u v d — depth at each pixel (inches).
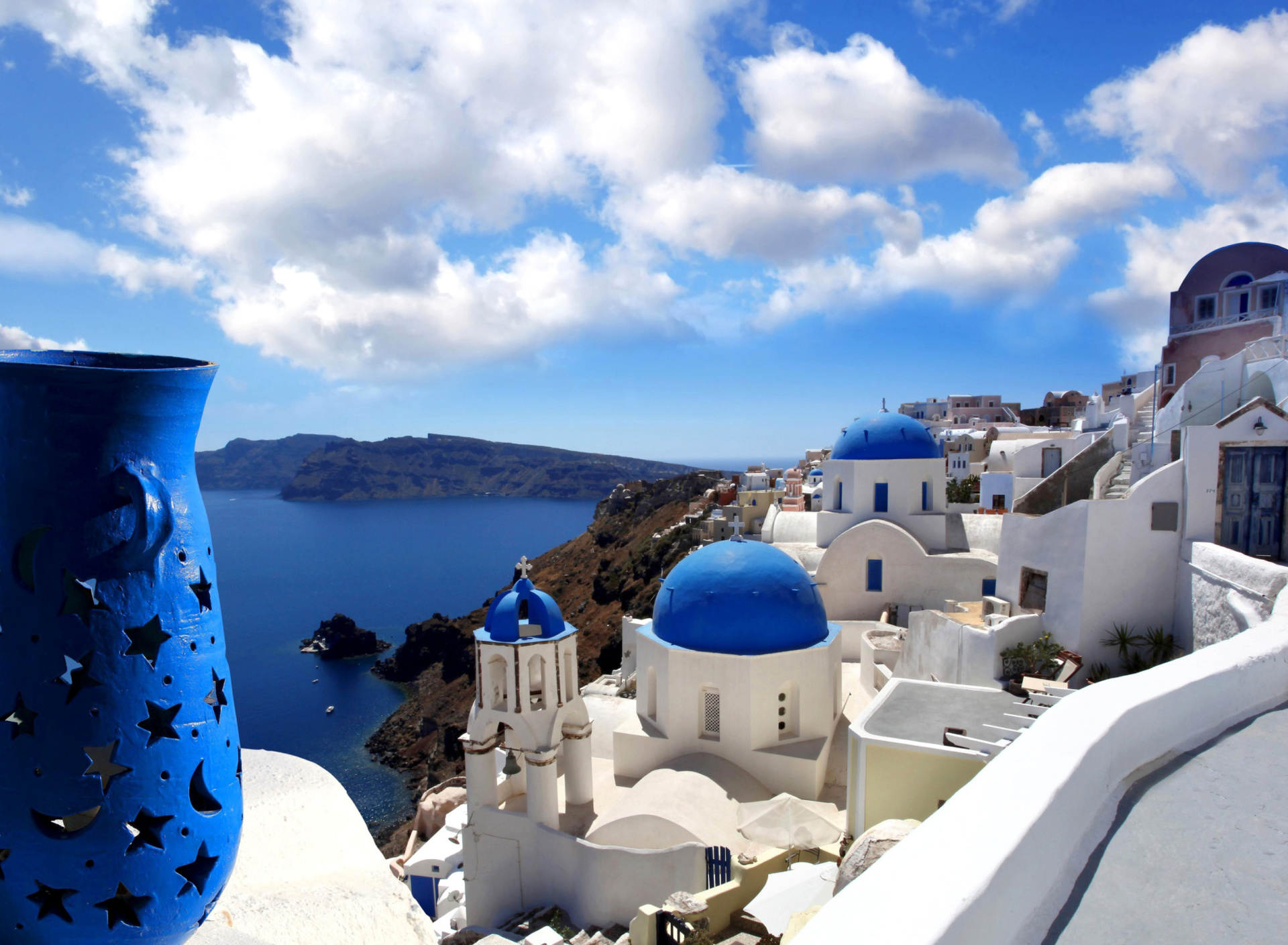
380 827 2370.8
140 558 160.9
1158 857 156.2
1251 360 792.3
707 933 554.3
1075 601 666.2
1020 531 753.6
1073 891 144.6
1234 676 239.3
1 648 156.1
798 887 563.8
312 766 387.2
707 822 684.1
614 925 683.4
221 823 175.5
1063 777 152.3
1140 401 1165.7
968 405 3528.5
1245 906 138.3
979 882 108.4
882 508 1200.2
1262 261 1003.9
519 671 741.9
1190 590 613.6
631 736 831.1
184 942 179.3
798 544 1330.0
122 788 158.2
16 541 155.9
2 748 156.2
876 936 93.4
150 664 162.1
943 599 1100.5
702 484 4611.2
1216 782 190.9
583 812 773.3
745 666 778.2
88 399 155.3
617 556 4279.0
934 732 567.5
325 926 277.3
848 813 592.1
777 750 778.2
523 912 749.9
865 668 968.9
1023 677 645.9
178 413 167.9
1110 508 653.9
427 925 302.8
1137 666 636.1
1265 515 610.9
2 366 152.3
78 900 158.7
